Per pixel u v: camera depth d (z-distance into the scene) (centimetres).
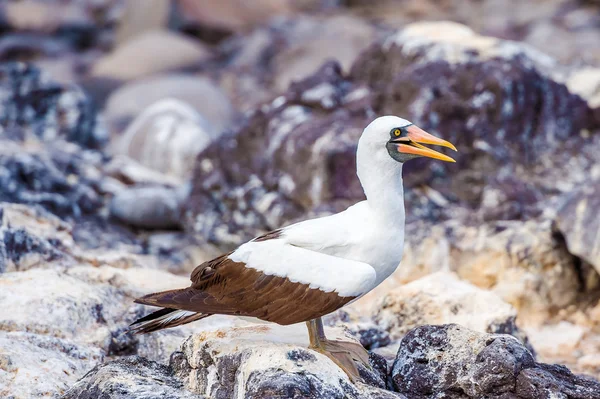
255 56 3538
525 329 1264
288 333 778
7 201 1576
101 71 3434
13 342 833
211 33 3991
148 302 709
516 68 1532
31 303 914
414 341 788
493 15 3972
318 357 708
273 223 1523
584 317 1284
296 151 1496
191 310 709
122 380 734
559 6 3966
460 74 1531
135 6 3978
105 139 2205
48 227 1252
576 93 1664
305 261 708
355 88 1638
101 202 1753
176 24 3978
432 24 1706
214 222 1585
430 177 1466
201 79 3109
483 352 744
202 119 2188
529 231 1344
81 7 4281
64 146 1991
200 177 1655
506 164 1484
